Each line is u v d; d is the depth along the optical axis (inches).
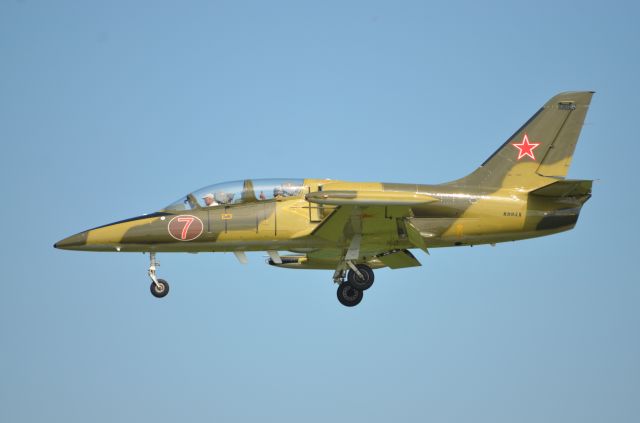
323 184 2910.9
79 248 2903.5
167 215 2906.0
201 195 2915.8
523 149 2967.5
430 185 2913.4
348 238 2839.6
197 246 2898.6
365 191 2541.8
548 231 2878.9
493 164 2962.6
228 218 2874.0
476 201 2856.8
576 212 2874.0
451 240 2869.1
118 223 2915.8
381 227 2746.1
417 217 2837.1
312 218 2861.7
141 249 2915.8
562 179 2812.5
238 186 2915.8
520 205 2861.7
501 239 2893.7
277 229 2861.7
